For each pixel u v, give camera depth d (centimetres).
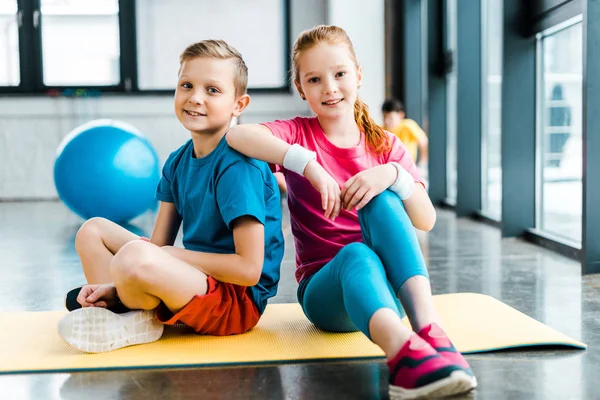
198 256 166
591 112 269
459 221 457
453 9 532
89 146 466
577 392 136
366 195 153
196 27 695
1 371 150
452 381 125
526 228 374
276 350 163
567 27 341
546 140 371
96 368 152
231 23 697
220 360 155
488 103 466
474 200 475
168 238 189
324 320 174
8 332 181
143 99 684
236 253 165
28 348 167
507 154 373
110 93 680
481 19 467
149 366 153
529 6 369
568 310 209
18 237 402
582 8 286
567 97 343
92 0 682
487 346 162
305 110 698
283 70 704
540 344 165
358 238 177
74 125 680
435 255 320
